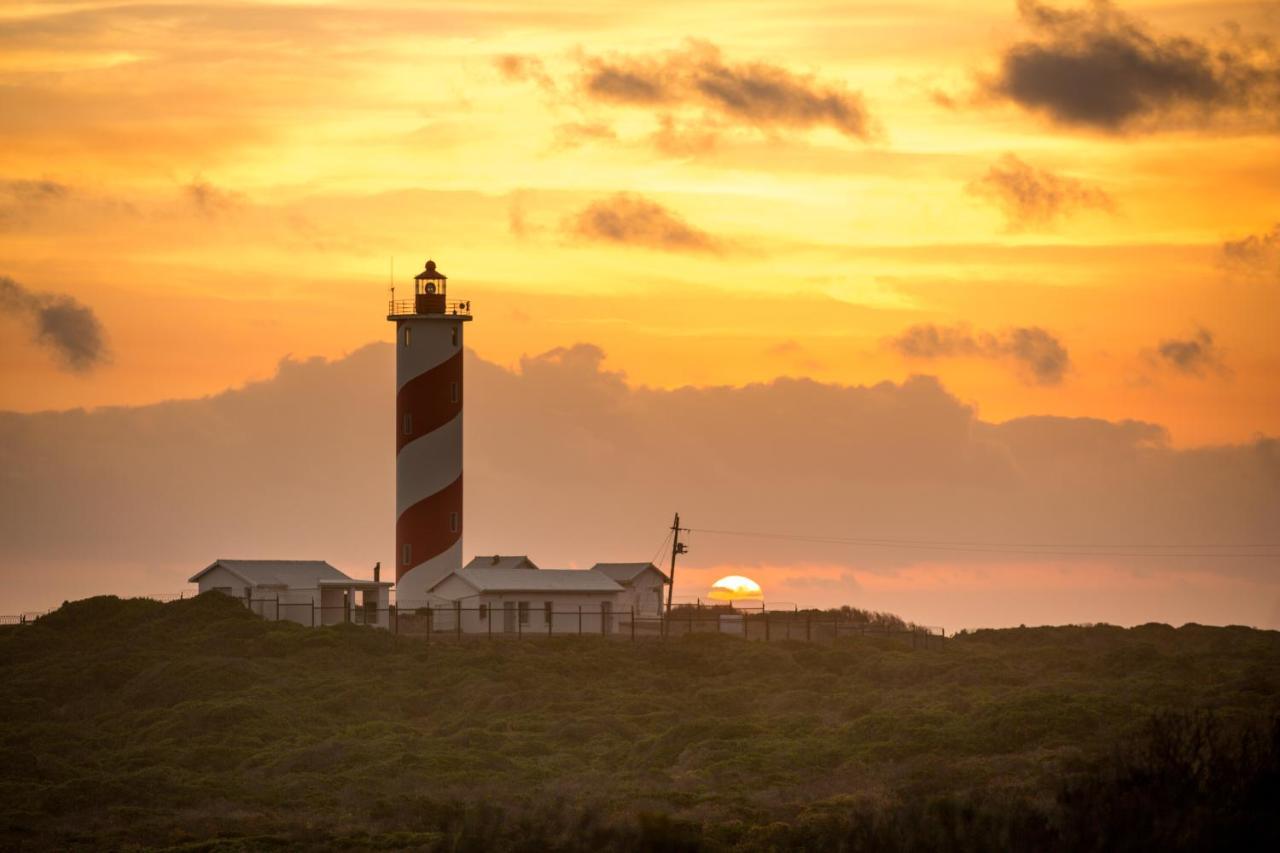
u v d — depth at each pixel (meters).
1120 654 194.62
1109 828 78.19
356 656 193.12
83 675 182.62
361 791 125.25
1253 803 81.56
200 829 108.69
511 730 159.38
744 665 199.00
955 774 116.75
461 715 169.75
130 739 158.25
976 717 145.12
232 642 196.62
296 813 118.25
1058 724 138.00
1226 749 89.88
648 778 130.12
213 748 146.38
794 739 144.12
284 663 188.00
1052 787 102.00
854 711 165.25
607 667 195.25
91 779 128.12
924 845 80.50
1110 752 110.75
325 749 143.50
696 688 187.88
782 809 105.94
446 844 92.81
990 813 85.31
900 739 139.00
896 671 195.75
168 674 179.00
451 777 131.25
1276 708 136.88
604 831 89.94
